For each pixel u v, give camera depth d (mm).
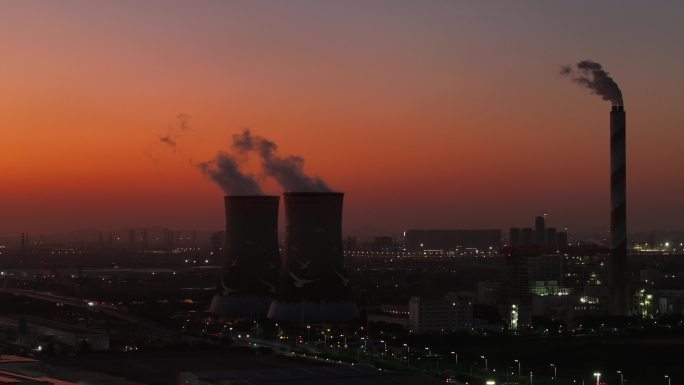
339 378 180625
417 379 183000
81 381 187875
